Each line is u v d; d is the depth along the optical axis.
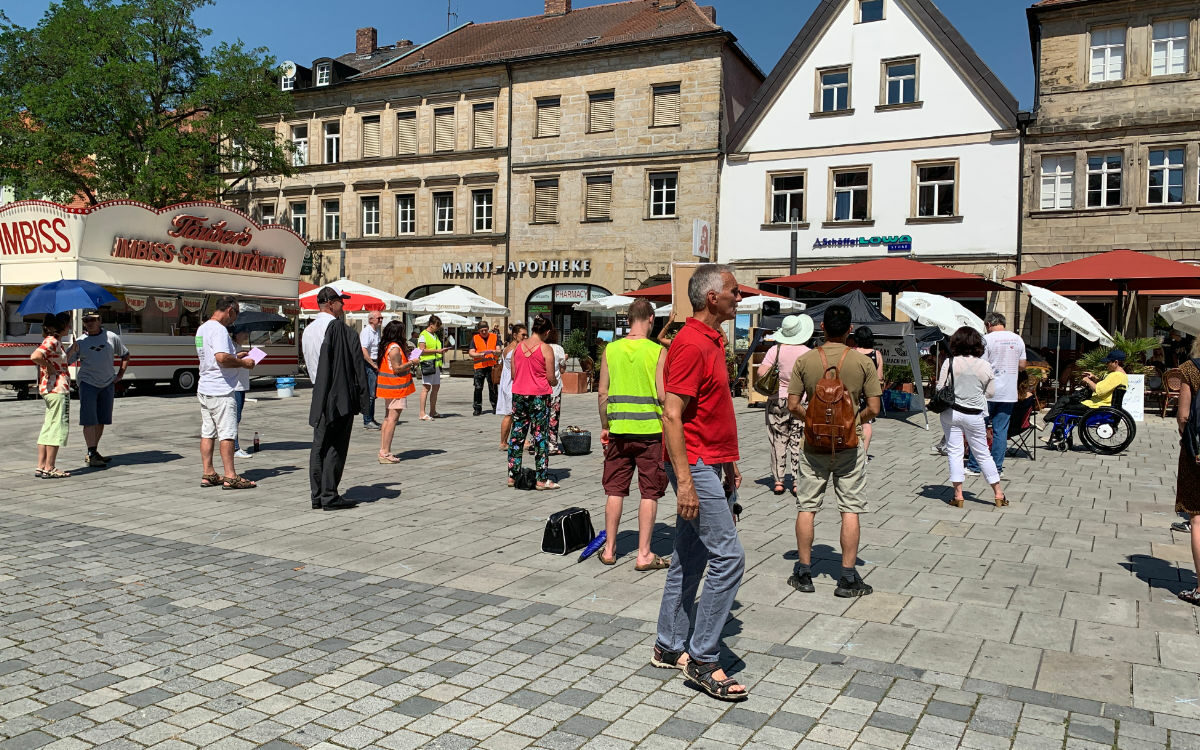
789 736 3.83
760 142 30.73
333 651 4.79
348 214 38.28
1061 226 26.64
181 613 5.39
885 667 4.63
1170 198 25.66
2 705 4.06
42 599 5.62
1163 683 4.43
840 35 29.47
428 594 5.86
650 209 32.56
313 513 8.35
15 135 33.91
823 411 5.70
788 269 30.28
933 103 28.19
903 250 28.55
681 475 4.12
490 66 35.00
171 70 35.81
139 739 3.74
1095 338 18.42
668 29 32.75
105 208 20.17
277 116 39.72
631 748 3.71
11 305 20.80
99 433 10.95
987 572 6.47
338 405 8.37
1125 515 8.59
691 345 4.20
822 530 7.84
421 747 3.71
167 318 22.33
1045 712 4.09
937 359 20.34
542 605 5.64
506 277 35.00
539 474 9.74
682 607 4.53
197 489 9.52
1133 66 25.73
